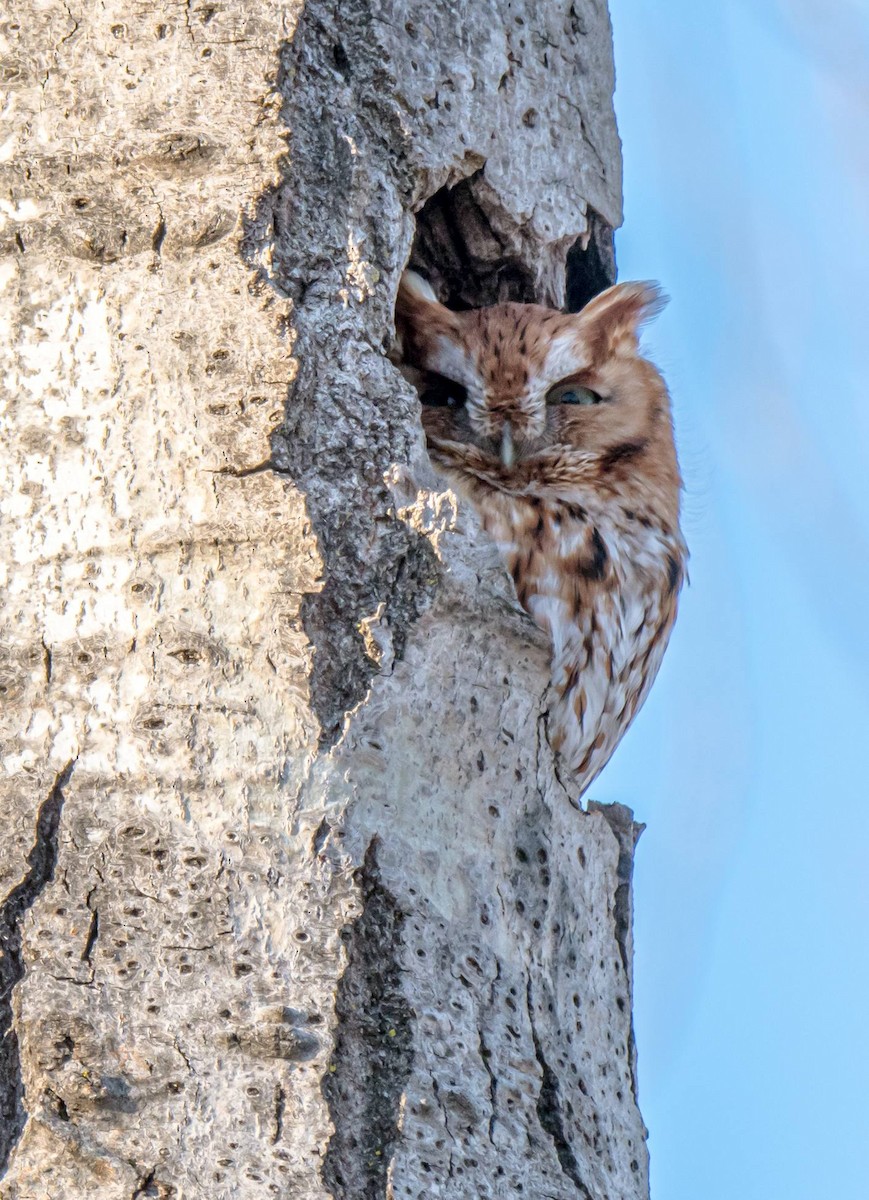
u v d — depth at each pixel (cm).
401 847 532
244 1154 477
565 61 785
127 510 539
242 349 551
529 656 594
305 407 557
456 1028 523
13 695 529
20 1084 487
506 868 576
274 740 521
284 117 582
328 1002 496
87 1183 473
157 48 580
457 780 566
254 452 541
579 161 792
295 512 537
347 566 552
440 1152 498
